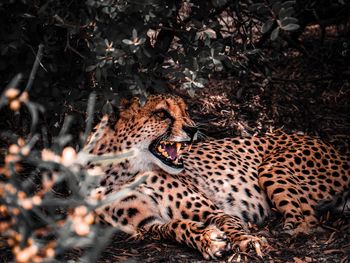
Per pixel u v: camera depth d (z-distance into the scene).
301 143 7.02
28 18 5.73
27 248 3.85
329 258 5.30
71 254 5.09
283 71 9.19
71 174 4.15
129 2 5.42
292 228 6.04
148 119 6.04
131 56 5.59
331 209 6.60
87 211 3.87
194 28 6.12
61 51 6.14
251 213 6.46
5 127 6.79
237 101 8.53
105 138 6.04
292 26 5.51
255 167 6.84
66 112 6.25
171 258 5.37
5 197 3.95
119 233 5.94
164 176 6.10
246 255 5.36
